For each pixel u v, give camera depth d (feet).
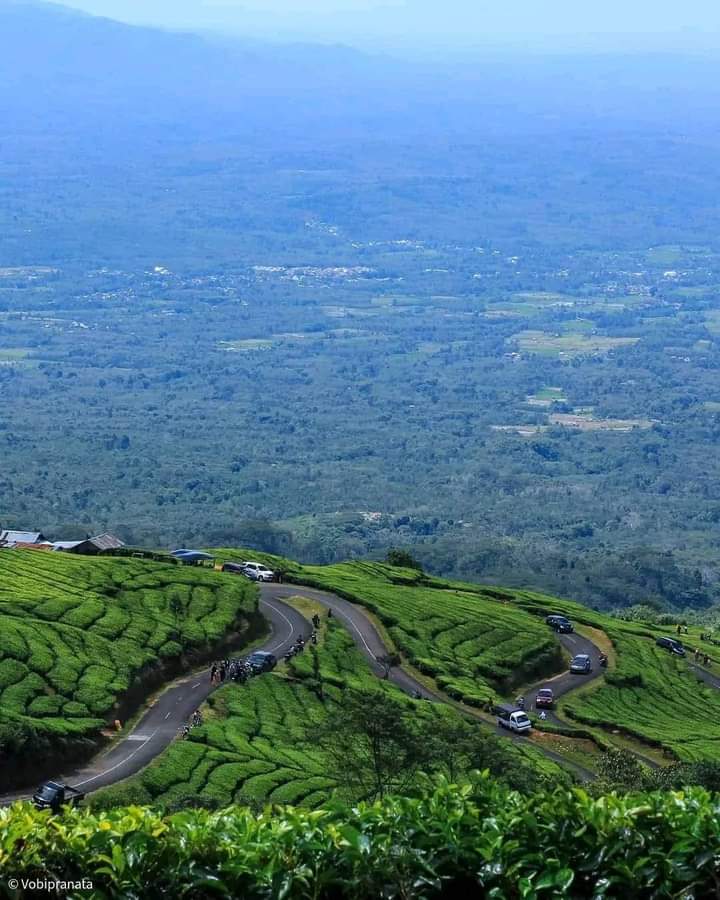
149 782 258.37
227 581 446.19
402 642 427.74
